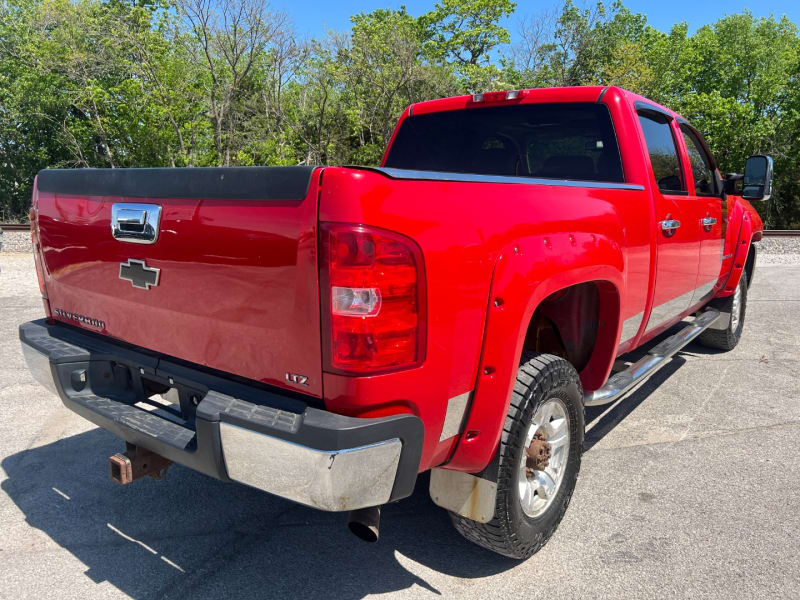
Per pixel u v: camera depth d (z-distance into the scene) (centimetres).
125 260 242
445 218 198
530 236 233
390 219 182
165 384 244
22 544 277
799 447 387
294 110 3058
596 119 351
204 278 213
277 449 185
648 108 373
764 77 4038
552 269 238
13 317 720
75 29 2794
